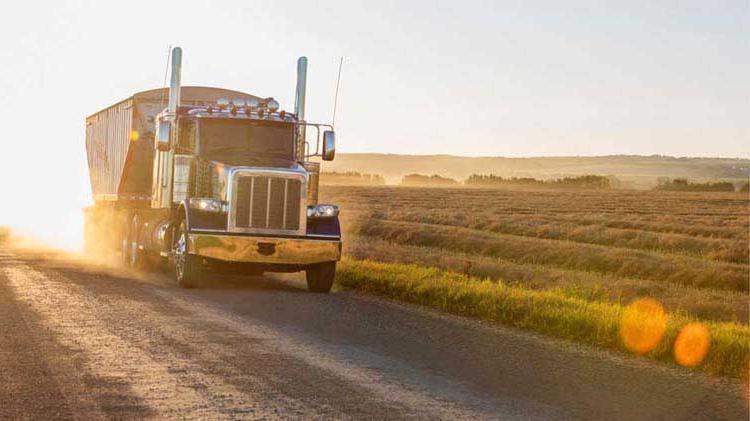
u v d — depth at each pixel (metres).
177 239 21.77
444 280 20.83
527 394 9.97
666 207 100.50
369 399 9.34
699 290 27.33
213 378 10.16
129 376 10.14
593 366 11.99
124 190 28.17
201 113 22.08
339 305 17.89
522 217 68.25
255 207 20.58
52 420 8.16
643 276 31.50
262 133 22.17
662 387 10.83
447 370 11.20
